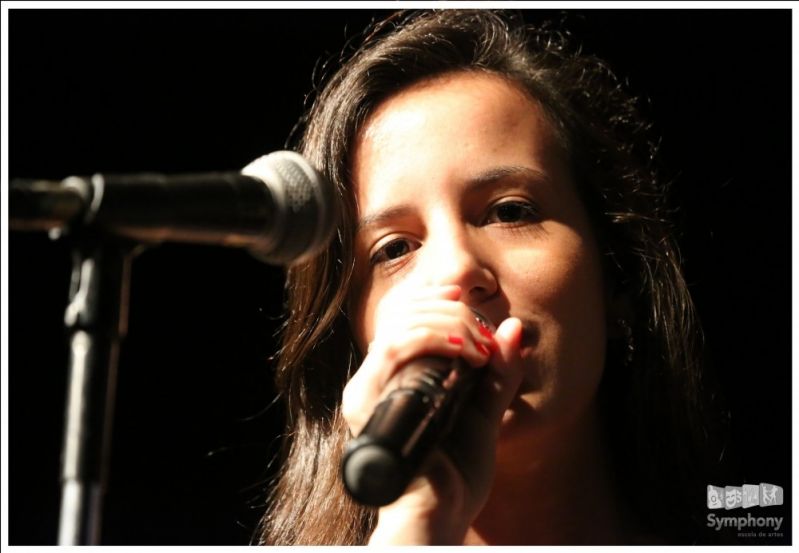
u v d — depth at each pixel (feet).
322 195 12.34
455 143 17.53
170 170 26.63
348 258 18.08
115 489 26.89
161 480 27.14
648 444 19.76
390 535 13.85
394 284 17.31
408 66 19.13
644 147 22.26
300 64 26.63
